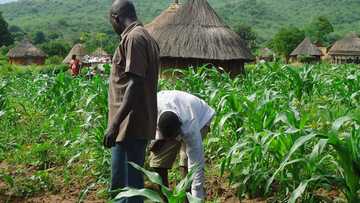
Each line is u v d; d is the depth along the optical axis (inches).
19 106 508.7
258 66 546.0
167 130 176.7
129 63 156.0
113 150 169.8
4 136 337.7
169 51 752.3
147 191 129.0
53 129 346.9
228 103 266.2
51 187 232.2
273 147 191.9
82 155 277.1
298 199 194.7
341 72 599.8
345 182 164.9
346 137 159.6
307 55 2541.8
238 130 237.8
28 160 281.1
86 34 3203.7
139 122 162.1
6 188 231.8
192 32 769.6
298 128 194.4
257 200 207.8
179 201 131.4
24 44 2501.2
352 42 2498.8
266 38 6127.0
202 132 195.0
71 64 839.7
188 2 804.6
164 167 199.9
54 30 5846.5
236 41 783.1
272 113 225.0
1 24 3513.8
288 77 423.2
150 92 162.9
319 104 404.5
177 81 430.3
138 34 158.7
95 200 216.5
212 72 454.6
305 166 186.2
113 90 165.0
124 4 163.2
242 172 207.3
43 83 587.5
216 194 213.8
